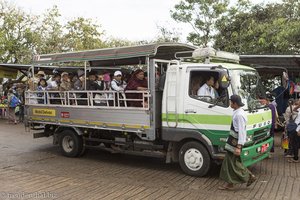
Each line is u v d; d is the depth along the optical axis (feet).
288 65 45.27
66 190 22.74
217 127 24.71
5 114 67.46
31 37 84.02
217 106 24.70
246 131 23.57
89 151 35.65
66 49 91.15
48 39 88.79
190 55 30.83
